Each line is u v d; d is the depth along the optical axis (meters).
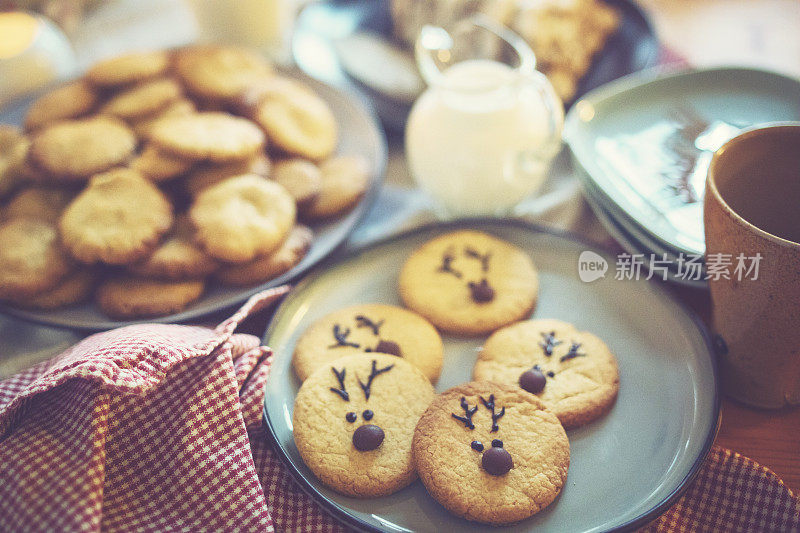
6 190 0.57
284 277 0.51
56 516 0.39
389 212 0.60
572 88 0.63
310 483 0.42
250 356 0.46
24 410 0.43
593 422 0.45
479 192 0.56
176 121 0.57
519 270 0.51
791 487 0.44
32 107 0.62
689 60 0.67
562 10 0.64
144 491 0.42
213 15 0.71
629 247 0.51
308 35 0.73
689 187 0.52
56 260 0.52
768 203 0.45
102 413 0.41
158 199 0.54
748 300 0.42
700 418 0.44
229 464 0.42
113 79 0.61
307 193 0.55
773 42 0.69
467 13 0.65
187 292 0.51
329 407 0.44
